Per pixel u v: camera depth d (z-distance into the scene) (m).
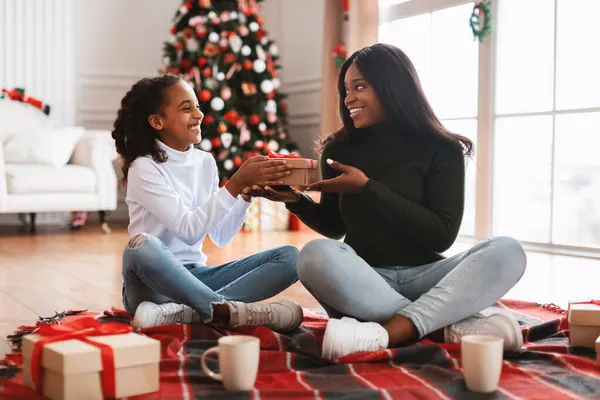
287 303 1.71
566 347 1.53
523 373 1.33
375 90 1.65
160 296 1.74
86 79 5.75
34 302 2.29
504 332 1.46
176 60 5.31
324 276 1.48
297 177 1.64
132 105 1.81
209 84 5.07
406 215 1.55
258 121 5.19
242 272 1.83
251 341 1.23
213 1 5.22
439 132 1.64
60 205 4.55
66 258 3.46
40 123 4.94
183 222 1.70
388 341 1.45
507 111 4.13
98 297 2.39
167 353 1.45
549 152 3.94
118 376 1.15
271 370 1.37
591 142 3.75
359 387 1.25
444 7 4.42
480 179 4.22
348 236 1.73
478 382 1.19
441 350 1.43
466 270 1.50
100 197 4.69
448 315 1.48
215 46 5.11
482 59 4.18
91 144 4.71
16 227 5.18
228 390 1.20
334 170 1.75
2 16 5.44
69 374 1.11
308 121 5.63
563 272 3.05
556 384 1.27
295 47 5.76
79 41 5.73
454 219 1.59
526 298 2.39
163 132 1.83
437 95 4.52
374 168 1.68
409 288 1.64
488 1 4.09
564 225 3.88
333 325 1.42
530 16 4.00
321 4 5.50
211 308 1.61
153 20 5.94
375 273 1.53
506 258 1.51
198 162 1.88
